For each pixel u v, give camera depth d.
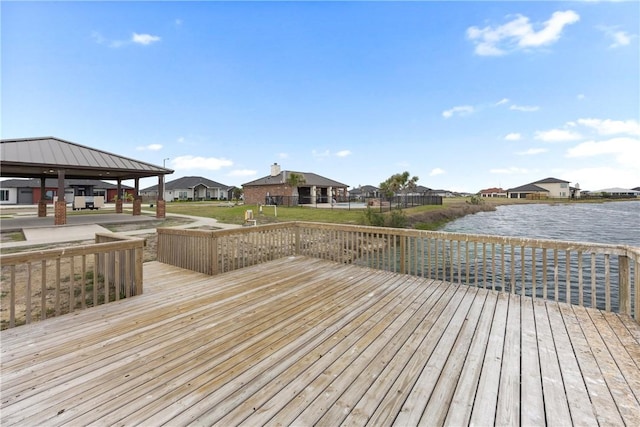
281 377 2.12
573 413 1.77
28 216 18.77
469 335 2.82
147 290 4.22
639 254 2.93
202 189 54.75
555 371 2.22
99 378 2.10
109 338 2.74
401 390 1.98
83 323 3.08
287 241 6.66
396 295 3.99
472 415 1.75
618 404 1.84
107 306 3.59
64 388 1.98
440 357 2.41
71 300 3.40
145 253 8.00
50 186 37.22
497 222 25.12
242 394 1.93
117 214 20.50
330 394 1.93
